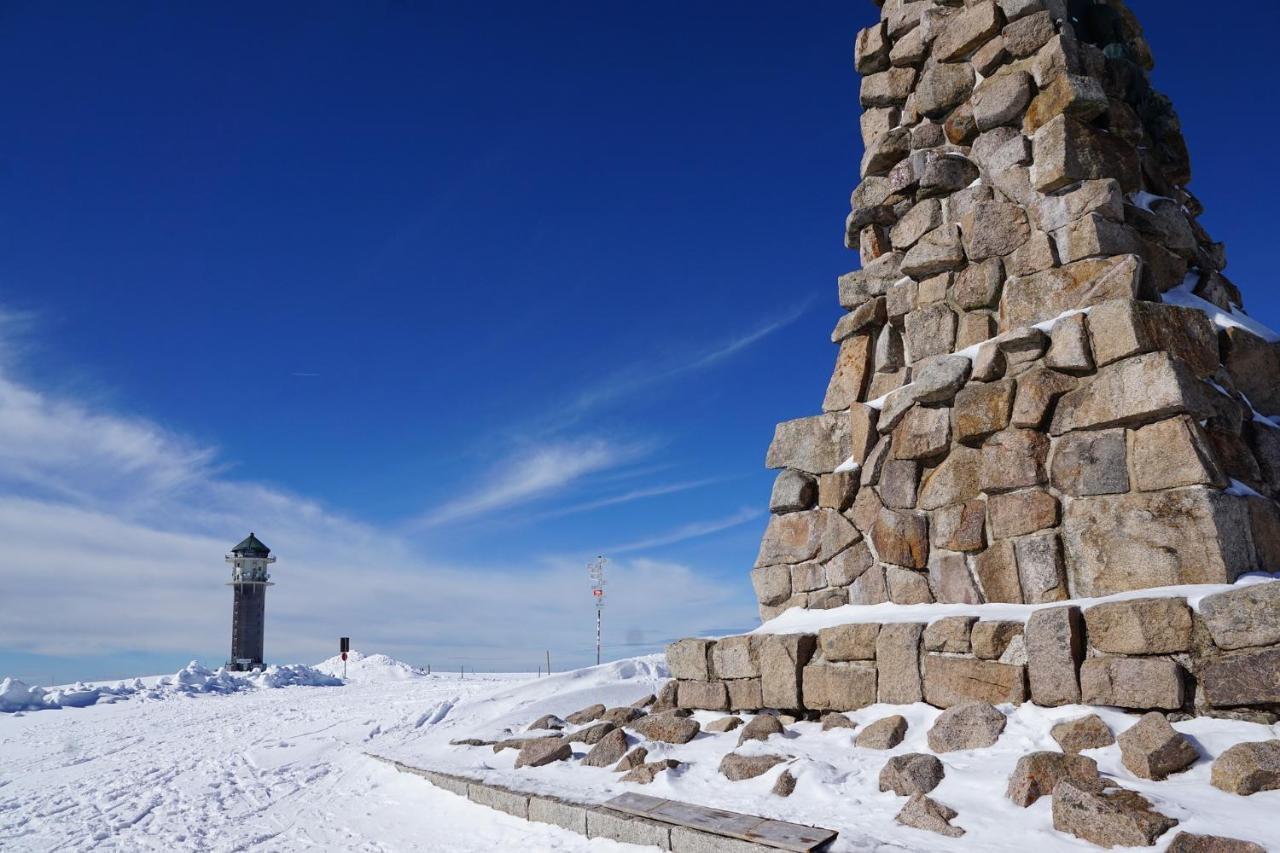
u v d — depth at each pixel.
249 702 17.97
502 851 5.55
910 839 4.27
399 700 15.69
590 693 11.16
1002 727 5.36
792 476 8.52
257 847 6.33
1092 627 5.44
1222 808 3.95
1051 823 4.16
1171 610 5.11
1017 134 7.59
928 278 8.00
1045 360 6.55
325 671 28.61
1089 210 6.88
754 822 4.79
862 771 5.32
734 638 7.59
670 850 4.91
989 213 7.53
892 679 6.35
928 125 8.41
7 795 9.20
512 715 10.57
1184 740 4.54
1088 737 4.93
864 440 7.87
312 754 10.45
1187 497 5.58
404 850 5.93
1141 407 5.85
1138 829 3.81
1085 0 8.34
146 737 13.33
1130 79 7.80
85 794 8.93
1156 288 6.86
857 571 7.61
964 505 6.83
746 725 6.76
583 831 5.49
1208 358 6.30
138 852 6.45
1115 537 5.86
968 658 5.97
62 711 18.23
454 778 7.07
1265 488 6.17
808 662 7.02
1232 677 4.81
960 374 7.03
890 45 9.14
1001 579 6.45
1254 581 5.34
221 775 9.52
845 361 8.65
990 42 7.93
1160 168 8.08
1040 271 7.05
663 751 6.58
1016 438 6.53
